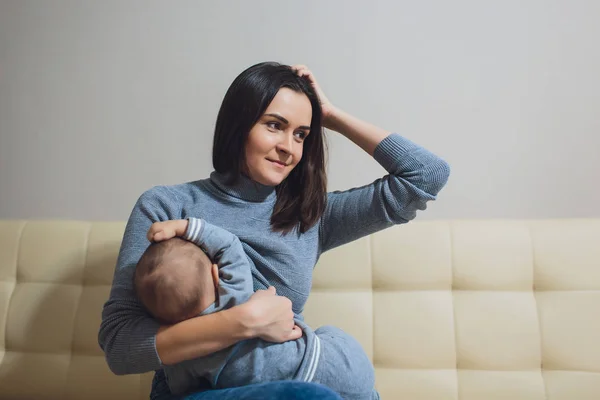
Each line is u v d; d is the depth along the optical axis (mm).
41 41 1581
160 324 850
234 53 1513
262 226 1021
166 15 1533
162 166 1542
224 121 1001
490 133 1449
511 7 1440
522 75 1438
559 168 1434
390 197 1020
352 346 911
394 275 1314
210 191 1031
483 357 1259
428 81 1462
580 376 1228
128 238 956
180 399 889
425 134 1464
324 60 1487
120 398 1315
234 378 832
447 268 1303
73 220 1504
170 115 1537
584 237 1281
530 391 1232
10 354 1360
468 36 1452
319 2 1487
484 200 1454
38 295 1371
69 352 1352
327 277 1331
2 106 1604
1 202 1610
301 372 825
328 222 1093
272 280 985
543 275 1277
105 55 1556
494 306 1276
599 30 1412
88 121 1564
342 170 1489
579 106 1424
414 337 1282
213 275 852
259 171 972
